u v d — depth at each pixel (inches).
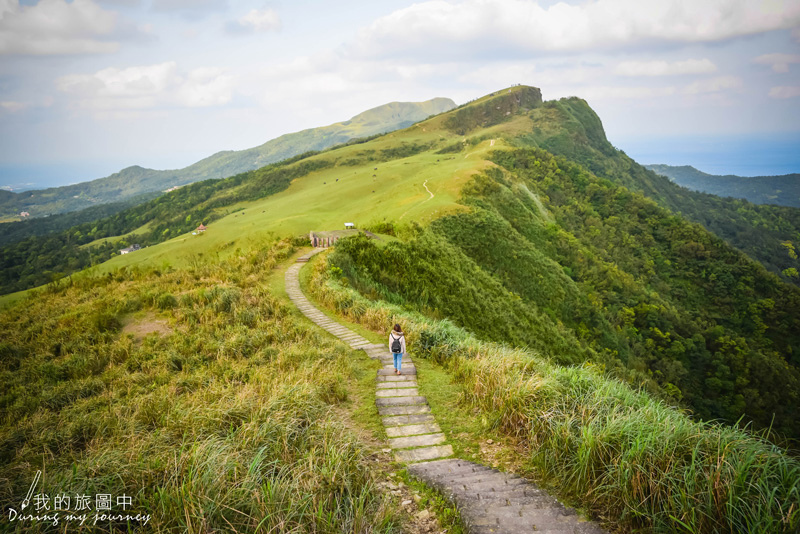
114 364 407.8
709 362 1910.7
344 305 591.2
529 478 190.1
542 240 2287.2
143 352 418.6
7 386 365.4
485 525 150.3
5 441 236.1
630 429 184.1
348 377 337.4
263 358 384.5
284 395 253.0
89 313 552.1
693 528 141.4
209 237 3147.1
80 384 347.3
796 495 140.8
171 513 142.4
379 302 627.2
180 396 297.6
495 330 1047.0
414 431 246.5
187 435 211.3
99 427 244.2
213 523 139.9
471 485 180.9
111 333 487.2
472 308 1066.7
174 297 590.6
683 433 180.4
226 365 371.2
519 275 1733.5
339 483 167.8
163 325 515.5
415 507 170.6
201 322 516.4
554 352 1220.5
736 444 169.0
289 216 3324.3
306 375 314.0
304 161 6190.9
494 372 293.3
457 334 467.2
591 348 1517.0
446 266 1241.4
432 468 199.0
